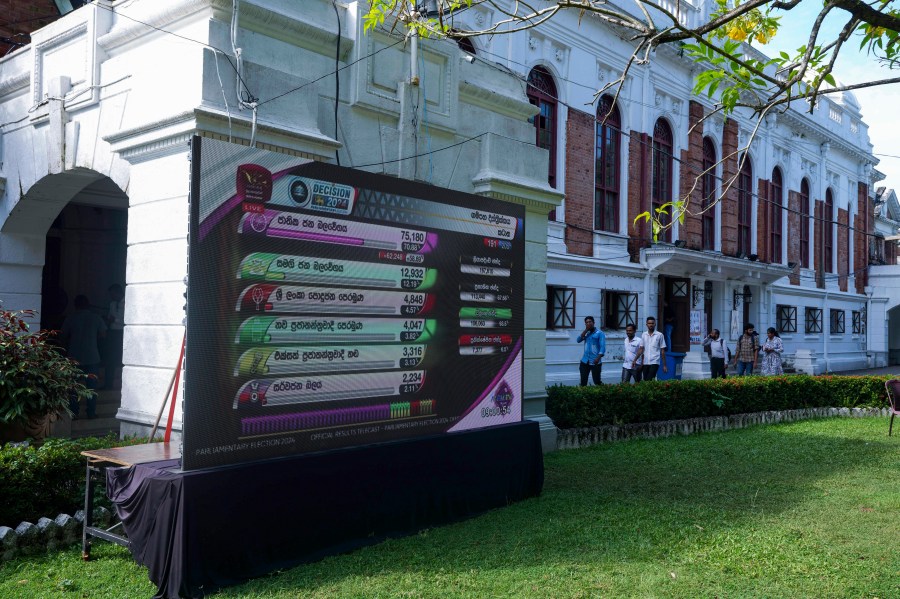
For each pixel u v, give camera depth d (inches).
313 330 231.3
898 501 295.3
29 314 366.9
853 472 359.9
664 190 863.1
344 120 311.7
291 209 226.7
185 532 187.8
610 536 243.9
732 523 260.1
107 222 574.2
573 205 719.1
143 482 199.3
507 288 310.0
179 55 269.4
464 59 381.4
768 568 211.5
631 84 792.3
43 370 299.9
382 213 255.8
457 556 222.2
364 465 237.6
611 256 765.3
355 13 313.6
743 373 762.8
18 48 429.1
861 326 1445.6
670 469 363.9
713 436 482.0
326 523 224.2
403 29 332.2
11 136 397.4
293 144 277.1
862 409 617.6
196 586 188.2
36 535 223.3
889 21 161.0
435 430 272.2
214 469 198.2
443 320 278.2
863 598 190.4
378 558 219.9
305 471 219.3
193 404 198.4
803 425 546.6
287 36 292.5
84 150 335.0
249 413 211.6
